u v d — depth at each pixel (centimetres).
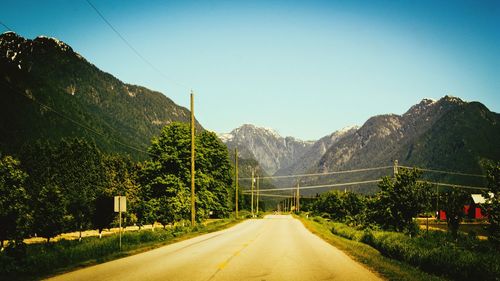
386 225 3200
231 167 7875
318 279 1373
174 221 5156
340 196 7356
